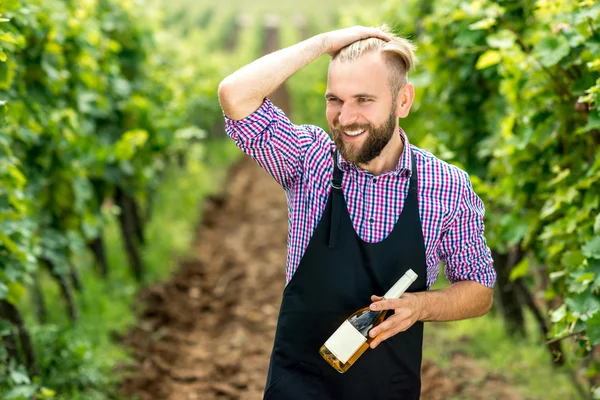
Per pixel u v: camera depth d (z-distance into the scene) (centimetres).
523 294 460
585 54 304
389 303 193
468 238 211
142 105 638
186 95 1002
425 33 537
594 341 266
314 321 211
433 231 207
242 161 1565
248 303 655
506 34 355
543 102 345
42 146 462
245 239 920
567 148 338
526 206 377
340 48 209
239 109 202
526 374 446
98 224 582
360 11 689
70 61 508
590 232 305
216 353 538
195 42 1422
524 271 376
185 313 625
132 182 652
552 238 351
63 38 452
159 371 493
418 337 215
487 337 512
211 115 1300
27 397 347
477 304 210
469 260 212
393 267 207
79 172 508
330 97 201
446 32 466
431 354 486
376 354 210
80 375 417
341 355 202
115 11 665
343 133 199
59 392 407
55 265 499
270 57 205
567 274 319
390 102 198
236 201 1166
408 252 207
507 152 363
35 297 499
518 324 505
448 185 206
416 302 197
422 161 208
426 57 492
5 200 346
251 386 475
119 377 452
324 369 212
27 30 404
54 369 417
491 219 402
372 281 207
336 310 208
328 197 208
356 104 196
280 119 210
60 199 495
